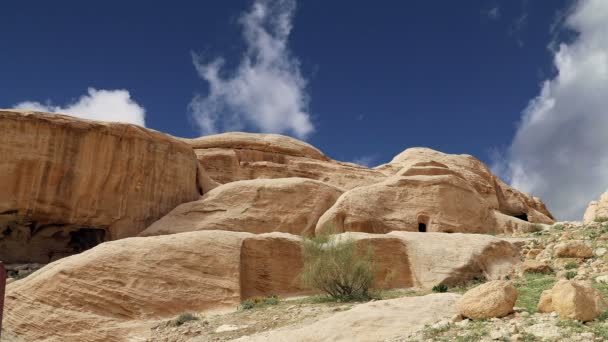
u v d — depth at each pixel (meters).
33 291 21.34
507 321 13.52
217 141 51.19
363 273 21.75
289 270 24.55
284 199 36.47
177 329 19.72
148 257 22.78
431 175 38.88
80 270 21.84
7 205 32.31
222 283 22.78
